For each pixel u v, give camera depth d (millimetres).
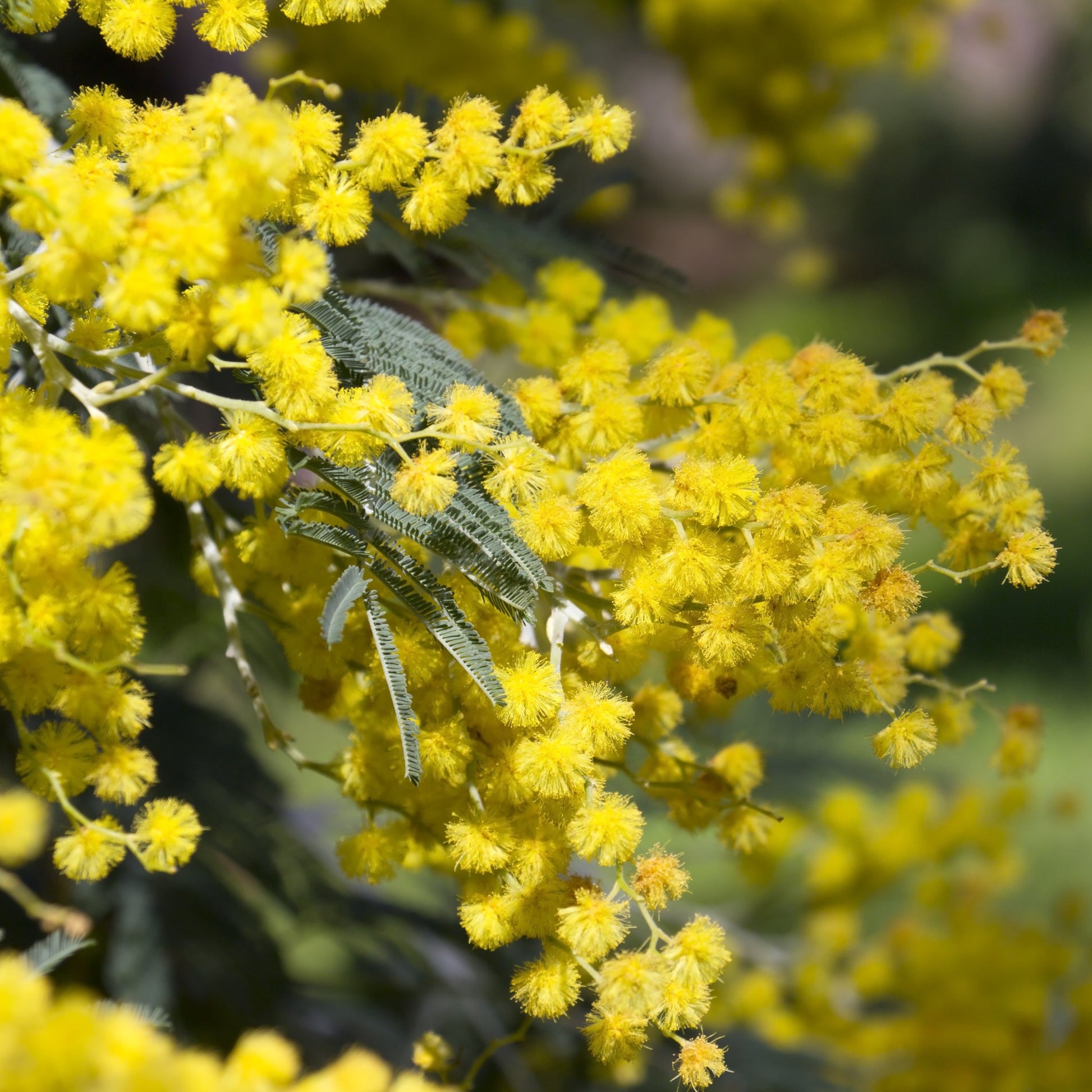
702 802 542
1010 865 803
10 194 506
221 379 567
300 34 600
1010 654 1853
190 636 655
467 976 626
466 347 580
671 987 510
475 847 513
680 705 540
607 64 1854
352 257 593
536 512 512
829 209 3162
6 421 500
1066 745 1693
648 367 532
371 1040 647
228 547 543
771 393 522
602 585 534
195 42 762
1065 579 1996
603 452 527
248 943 619
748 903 846
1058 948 725
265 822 621
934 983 716
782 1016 753
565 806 514
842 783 689
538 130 522
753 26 891
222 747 622
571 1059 627
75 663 493
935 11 945
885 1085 708
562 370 529
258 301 495
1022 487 528
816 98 942
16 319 509
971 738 1377
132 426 547
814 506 510
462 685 516
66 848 511
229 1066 498
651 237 2783
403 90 596
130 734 516
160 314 492
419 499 506
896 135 3289
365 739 530
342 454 509
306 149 513
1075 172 3408
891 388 537
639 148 2512
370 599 514
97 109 518
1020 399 530
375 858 529
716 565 510
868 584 517
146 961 597
